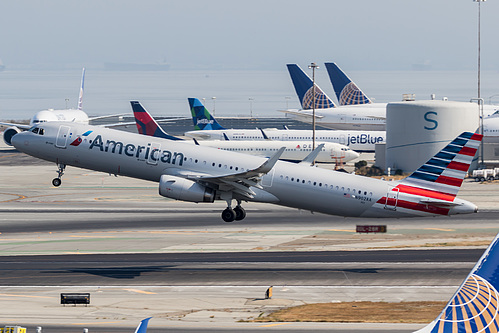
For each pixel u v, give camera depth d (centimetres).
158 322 17438
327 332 16412
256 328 16788
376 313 18362
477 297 8619
